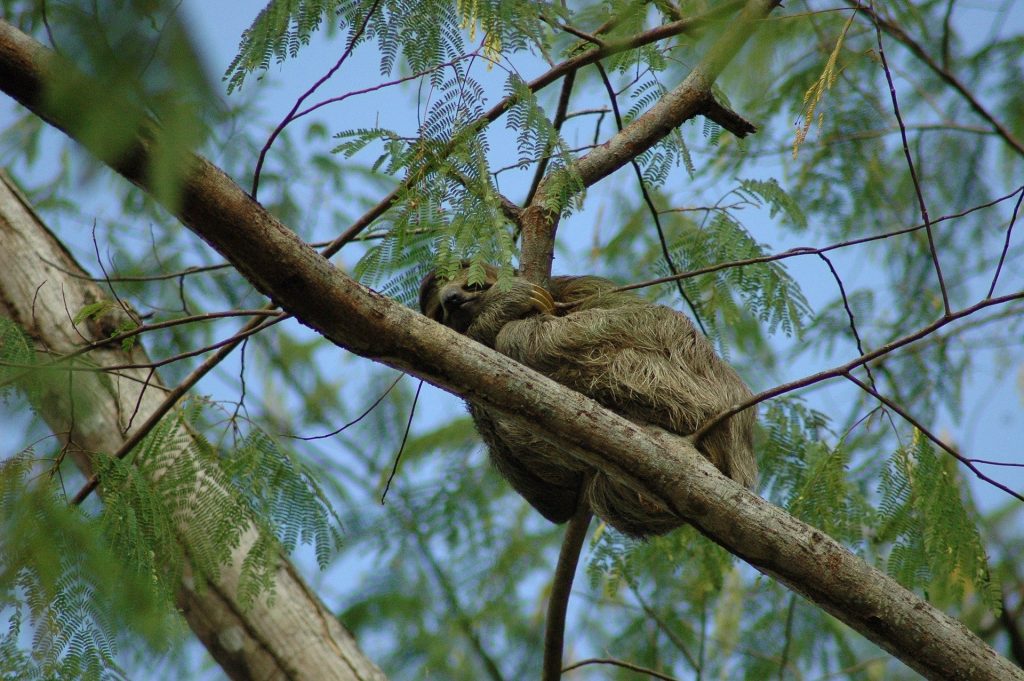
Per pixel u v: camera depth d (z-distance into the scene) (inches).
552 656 432.5
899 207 612.1
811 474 426.9
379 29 301.4
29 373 316.8
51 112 151.2
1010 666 289.9
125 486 333.4
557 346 422.0
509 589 606.9
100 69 141.6
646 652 577.0
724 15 363.3
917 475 380.2
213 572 357.1
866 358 327.6
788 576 300.0
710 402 420.2
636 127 398.9
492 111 334.3
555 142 318.7
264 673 481.1
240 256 289.6
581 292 495.5
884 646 296.0
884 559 418.3
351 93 308.7
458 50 306.3
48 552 281.0
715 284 460.4
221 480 371.6
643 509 421.1
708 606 580.7
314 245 392.5
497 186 323.9
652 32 372.8
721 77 335.6
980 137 596.1
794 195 585.9
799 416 480.4
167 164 150.5
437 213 318.0
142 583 300.7
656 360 422.9
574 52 415.5
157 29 141.5
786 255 358.3
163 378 600.7
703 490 305.4
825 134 574.2
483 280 304.3
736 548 304.8
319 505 389.4
